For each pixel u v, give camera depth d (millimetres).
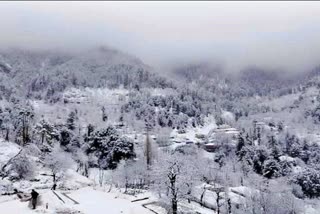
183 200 65812
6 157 90438
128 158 134625
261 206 94000
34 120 160625
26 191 75438
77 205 60375
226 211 86875
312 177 127438
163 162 65625
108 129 147750
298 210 96000
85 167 122750
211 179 109812
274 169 149625
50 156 97625
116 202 65938
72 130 178125
